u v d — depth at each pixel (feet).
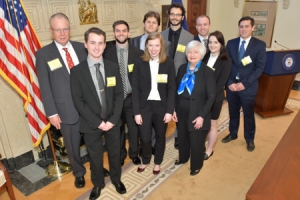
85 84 6.00
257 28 16.87
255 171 8.25
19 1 6.70
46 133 8.88
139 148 8.84
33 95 7.30
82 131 6.40
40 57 6.32
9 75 6.63
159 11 12.62
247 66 8.58
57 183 7.88
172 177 8.00
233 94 9.25
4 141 8.18
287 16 15.49
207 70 6.84
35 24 8.35
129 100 7.66
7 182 6.37
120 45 7.27
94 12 10.07
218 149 9.55
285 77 11.68
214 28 18.69
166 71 6.79
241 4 17.15
